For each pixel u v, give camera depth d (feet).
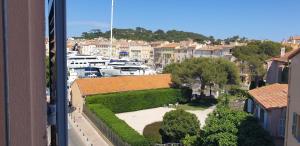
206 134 91.81
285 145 73.15
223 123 91.30
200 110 196.65
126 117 179.63
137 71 322.96
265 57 281.13
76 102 191.01
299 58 66.23
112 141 125.39
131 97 192.75
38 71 8.05
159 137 136.77
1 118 7.15
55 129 9.60
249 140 86.89
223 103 162.91
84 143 129.49
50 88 10.28
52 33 9.50
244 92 209.97
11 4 7.07
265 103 105.91
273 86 127.95
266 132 94.27
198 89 229.25
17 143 7.38
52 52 9.77
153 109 199.41
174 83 217.15
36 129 8.02
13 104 7.28
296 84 67.51
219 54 408.67
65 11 8.87
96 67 314.96
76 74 268.82
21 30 7.23
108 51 601.21
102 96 182.39
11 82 7.21
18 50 7.24
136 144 109.29
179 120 128.57
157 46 574.56
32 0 7.66
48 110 9.37
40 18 8.06
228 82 224.94
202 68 214.90
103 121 137.59
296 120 67.00
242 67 281.74
